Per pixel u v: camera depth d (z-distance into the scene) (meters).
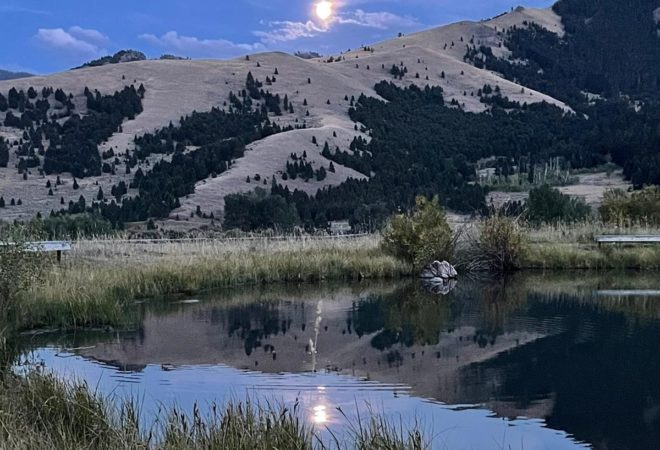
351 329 11.59
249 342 10.56
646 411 7.11
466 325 11.86
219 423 6.05
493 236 20.70
